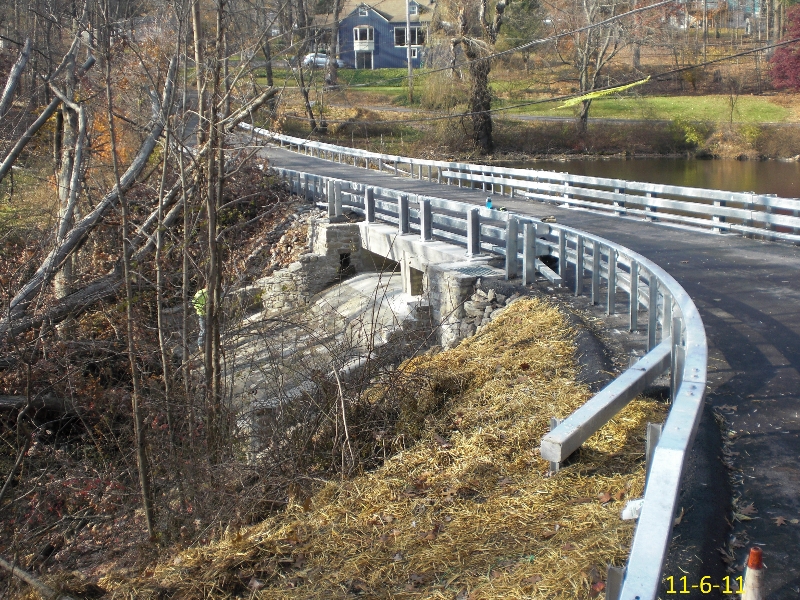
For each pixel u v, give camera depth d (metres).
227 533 5.73
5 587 7.36
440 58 42.84
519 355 8.18
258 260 17.56
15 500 8.27
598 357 7.55
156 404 8.00
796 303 9.64
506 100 53.31
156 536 7.16
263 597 4.58
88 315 10.77
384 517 5.26
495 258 12.65
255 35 9.59
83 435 9.70
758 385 6.59
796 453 5.19
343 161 35.41
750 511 4.43
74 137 12.25
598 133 48.50
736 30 69.12
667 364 5.48
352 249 18.11
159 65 8.90
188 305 9.14
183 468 7.40
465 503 5.27
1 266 10.90
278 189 23.00
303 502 5.93
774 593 3.68
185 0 8.11
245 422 8.48
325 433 7.54
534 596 3.92
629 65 58.09
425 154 43.22
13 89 11.99
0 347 9.52
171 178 10.16
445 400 7.57
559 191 20.98
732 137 46.84
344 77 56.66
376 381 8.12
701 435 5.39
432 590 4.29
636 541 2.71
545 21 54.50
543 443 4.58
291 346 10.71
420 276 14.92
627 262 9.59
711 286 10.88
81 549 7.93
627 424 5.84
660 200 17.22
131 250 9.09
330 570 4.73
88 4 9.91
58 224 10.67
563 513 4.80
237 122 8.21
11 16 14.39
